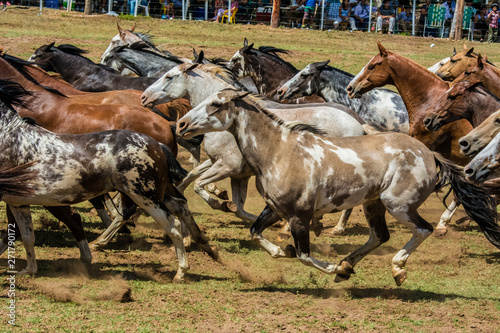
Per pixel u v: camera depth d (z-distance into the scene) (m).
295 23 38.81
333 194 9.34
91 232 12.80
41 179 9.36
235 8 38.50
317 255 11.94
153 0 39.31
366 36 36.91
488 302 9.56
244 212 13.20
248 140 9.46
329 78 14.96
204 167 13.41
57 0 39.19
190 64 12.16
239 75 16.47
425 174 9.42
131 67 17.27
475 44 37.09
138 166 9.50
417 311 9.09
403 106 14.91
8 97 9.70
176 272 10.59
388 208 9.44
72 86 15.25
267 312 8.84
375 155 9.36
